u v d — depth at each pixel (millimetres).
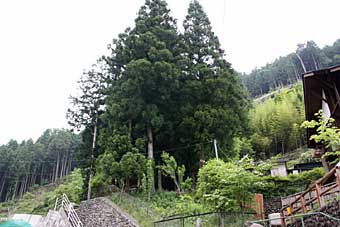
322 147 12125
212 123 16641
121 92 17875
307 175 14211
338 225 6227
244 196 9789
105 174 15516
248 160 11008
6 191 41719
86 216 14492
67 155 48625
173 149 18078
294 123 32375
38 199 34875
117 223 11570
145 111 17062
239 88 19562
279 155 29281
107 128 18172
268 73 61406
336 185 7391
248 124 19938
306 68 59312
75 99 21422
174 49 19469
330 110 10250
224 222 9055
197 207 10453
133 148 15758
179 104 18188
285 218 7902
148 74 17156
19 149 45969
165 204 13125
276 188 13875
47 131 55000
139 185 15422
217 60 19109
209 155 17328
